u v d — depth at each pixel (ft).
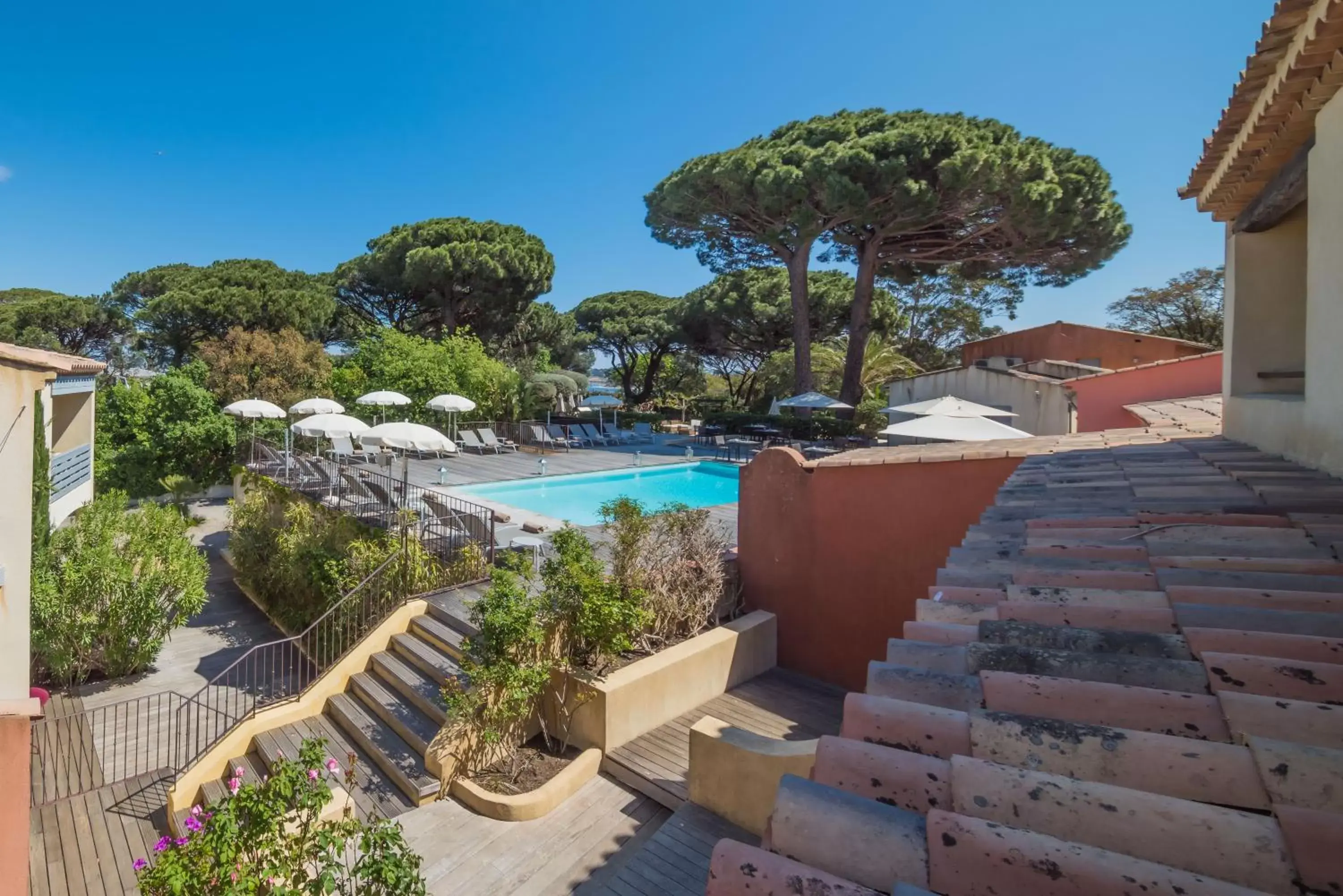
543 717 19.84
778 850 4.34
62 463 37.86
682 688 20.53
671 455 69.62
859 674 22.63
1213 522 9.34
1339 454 11.07
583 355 129.18
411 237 90.22
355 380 74.28
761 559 25.22
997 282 98.89
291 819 11.79
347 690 22.34
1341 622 6.06
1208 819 3.93
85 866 16.71
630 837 15.65
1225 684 5.28
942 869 3.86
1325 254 11.27
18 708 11.60
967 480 20.13
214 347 66.44
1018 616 7.09
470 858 14.87
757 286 96.32
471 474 55.42
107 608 28.04
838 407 67.67
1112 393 41.81
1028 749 4.77
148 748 22.79
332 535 32.71
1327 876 3.53
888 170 58.18
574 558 20.97
